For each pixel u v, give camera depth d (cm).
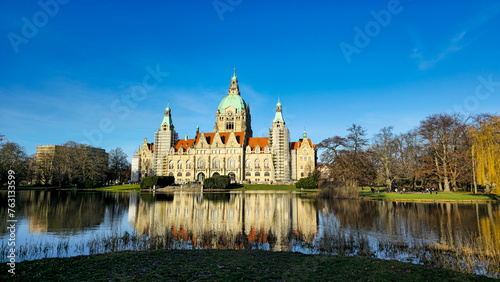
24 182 14312
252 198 7244
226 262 1731
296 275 1512
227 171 14900
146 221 3734
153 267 1608
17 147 10500
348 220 3700
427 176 8144
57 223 3569
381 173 9144
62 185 12631
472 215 4012
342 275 1523
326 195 7062
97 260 1758
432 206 5091
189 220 3812
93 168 12269
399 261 1867
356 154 7569
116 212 4559
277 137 14725
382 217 3897
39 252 2252
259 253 1995
